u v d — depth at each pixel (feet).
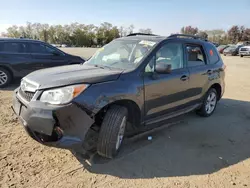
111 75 11.05
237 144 13.82
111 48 14.69
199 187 9.74
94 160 11.32
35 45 27.25
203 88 16.84
